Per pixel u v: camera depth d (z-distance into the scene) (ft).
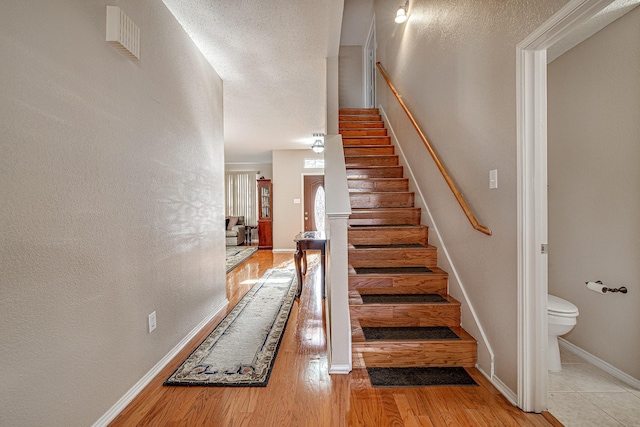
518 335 5.63
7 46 3.70
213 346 8.32
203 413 5.63
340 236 6.95
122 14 5.50
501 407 5.71
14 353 3.78
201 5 7.53
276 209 26.71
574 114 7.90
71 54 4.62
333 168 8.47
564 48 7.95
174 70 7.87
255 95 13.51
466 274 7.66
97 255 5.14
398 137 13.98
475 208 7.21
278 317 10.52
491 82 6.46
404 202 11.91
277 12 7.87
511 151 5.79
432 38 10.06
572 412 5.72
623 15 6.59
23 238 3.89
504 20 5.97
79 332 4.76
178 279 8.03
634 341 6.52
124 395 5.82
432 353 7.06
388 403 5.85
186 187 8.53
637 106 6.40
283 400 5.98
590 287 7.30
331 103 10.48
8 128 3.72
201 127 9.65
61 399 4.42
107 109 5.39
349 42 24.43
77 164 4.73
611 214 6.98
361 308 7.80
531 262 5.48
